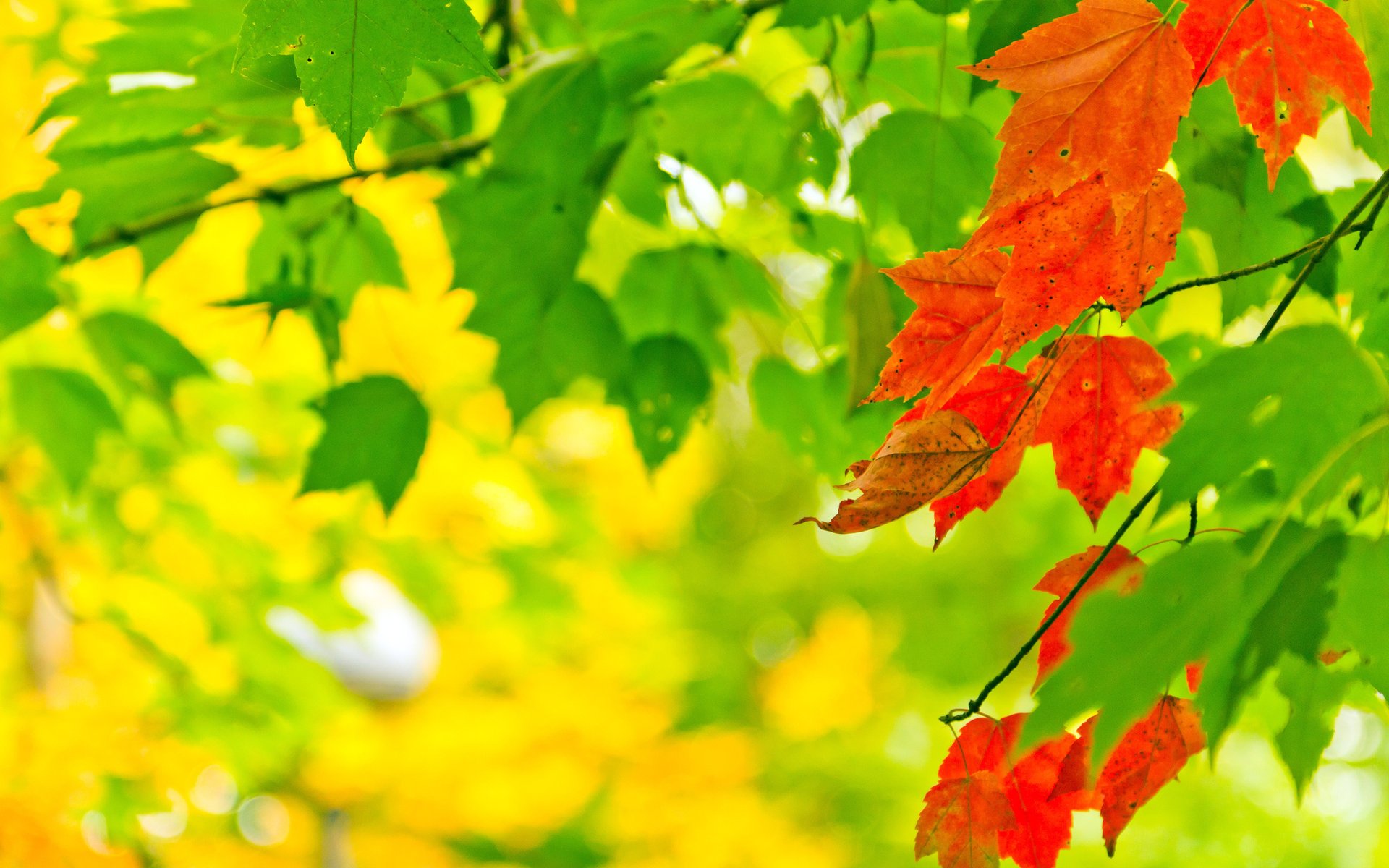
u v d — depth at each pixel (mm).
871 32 1608
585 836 5223
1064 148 1431
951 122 1589
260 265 1735
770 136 1673
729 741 5668
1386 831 3385
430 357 2500
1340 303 1605
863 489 1442
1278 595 1381
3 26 1822
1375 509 1422
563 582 3186
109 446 2373
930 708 5543
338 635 2908
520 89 1604
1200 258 1639
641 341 1719
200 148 1705
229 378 2406
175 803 2758
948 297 1463
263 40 1418
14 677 2791
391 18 1418
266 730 2811
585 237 1639
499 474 2982
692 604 7230
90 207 1658
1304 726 1440
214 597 2670
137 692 2713
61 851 2514
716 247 1728
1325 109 1514
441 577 2994
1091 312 1459
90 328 1774
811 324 1900
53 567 2617
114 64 1647
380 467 1692
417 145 1673
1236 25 1432
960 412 1474
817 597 7344
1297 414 1388
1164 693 1455
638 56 1613
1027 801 1464
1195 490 1396
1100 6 1432
